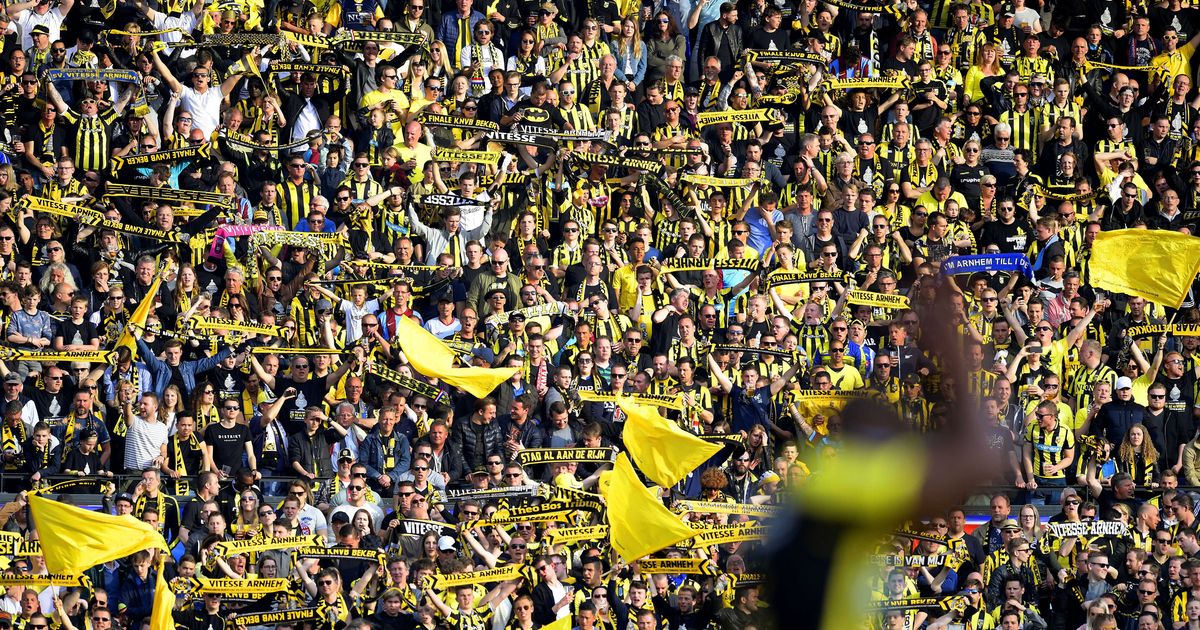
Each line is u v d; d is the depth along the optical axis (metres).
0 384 49.47
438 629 44.34
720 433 52.72
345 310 54.81
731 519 48.44
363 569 45.22
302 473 49.16
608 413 52.75
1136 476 54.56
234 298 54.25
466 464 50.19
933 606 46.34
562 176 60.31
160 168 57.94
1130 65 70.69
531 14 65.75
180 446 49.19
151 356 50.66
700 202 61.38
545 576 45.34
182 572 44.38
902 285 61.28
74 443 48.66
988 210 64.19
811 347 57.75
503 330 54.84
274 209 58.19
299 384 51.62
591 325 55.75
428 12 64.81
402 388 51.03
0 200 54.44
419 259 58.22
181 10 63.59
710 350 55.03
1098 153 66.94
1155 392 55.53
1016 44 68.94
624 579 45.66
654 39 66.50
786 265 60.12
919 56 67.50
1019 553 48.56
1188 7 72.00
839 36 68.81
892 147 64.69
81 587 43.75
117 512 45.97
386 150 60.31
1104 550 49.28
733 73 66.50
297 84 62.22
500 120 62.50
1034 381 55.53
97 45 61.25
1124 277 51.53
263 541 44.56
